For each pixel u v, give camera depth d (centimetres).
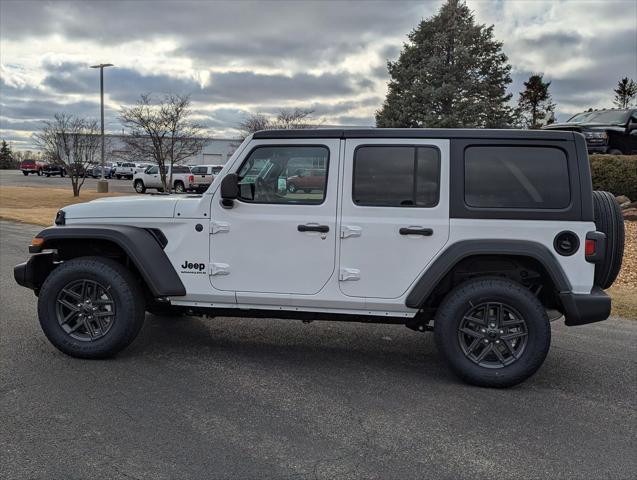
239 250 445
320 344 525
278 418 360
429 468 302
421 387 421
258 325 583
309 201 437
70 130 2909
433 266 420
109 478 283
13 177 5291
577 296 407
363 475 293
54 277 455
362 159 432
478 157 423
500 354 420
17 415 353
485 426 355
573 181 411
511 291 411
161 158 2686
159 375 430
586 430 352
